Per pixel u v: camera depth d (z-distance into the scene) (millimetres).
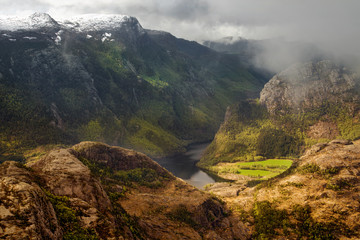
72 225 53531
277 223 127812
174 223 107750
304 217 126188
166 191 145125
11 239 38688
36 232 41344
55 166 73062
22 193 45938
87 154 141375
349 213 120500
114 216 69125
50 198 57094
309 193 138250
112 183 127188
